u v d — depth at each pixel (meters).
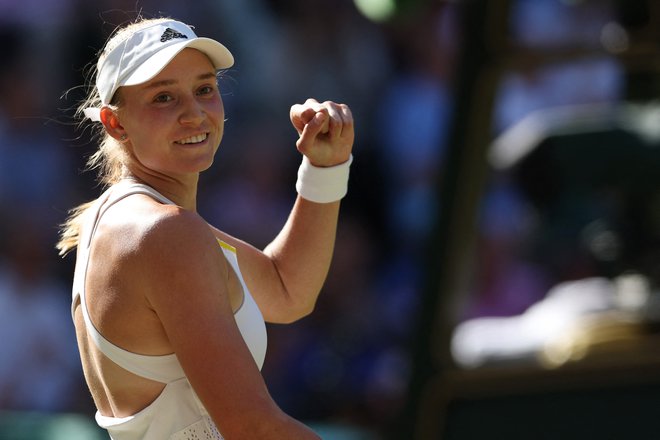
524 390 14.72
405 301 25.72
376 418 23.11
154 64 7.96
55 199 24.77
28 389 22.89
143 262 7.59
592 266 19.80
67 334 23.58
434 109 27.78
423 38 27.95
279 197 26.48
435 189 14.83
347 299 25.25
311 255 9.80
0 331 23.14
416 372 14.81
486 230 24.41
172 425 7.97
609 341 14.99
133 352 7.83
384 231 26.69
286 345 23.78
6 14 25.70
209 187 25.91
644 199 16.25
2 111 25.22
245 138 26.45
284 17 27.27
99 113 8.37
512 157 15.96
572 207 16.17
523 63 14.30
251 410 7.36
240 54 26.62
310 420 23.28
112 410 8.23
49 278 23.98
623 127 15.48
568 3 23.12
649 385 14.80
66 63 25.62
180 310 7.50
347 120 9.48
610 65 15.81
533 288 24.67
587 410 14.72
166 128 8.09
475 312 24.41
